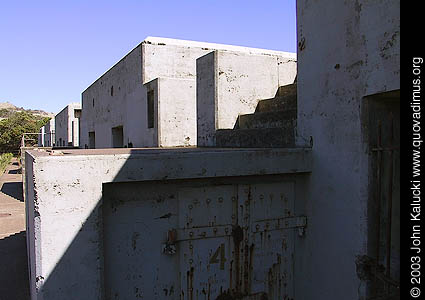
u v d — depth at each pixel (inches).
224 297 128.6
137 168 108.8
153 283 118.4
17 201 582.6
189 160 115.6
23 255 297.1
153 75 365.1
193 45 390.9
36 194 97.0
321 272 131.6
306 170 134.4
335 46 122.5
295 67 259.6
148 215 117.0
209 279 126.5
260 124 202.4
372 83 107.4
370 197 112.9
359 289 114.0
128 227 114.0
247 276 131.6
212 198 125.8
